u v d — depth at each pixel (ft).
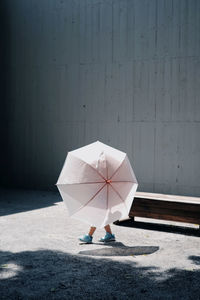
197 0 30.91
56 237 18.44
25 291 11.48
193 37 31.04
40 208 27.02
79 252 15.85
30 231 19.69
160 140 32.27
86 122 35.68
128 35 33.71
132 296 11.14
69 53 36.50
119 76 34.09
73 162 15.65
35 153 38.32
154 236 18.88
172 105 31.81
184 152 31.32
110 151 16.08
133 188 15.99
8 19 39.70
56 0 37.11
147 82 32.83
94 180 15.17
